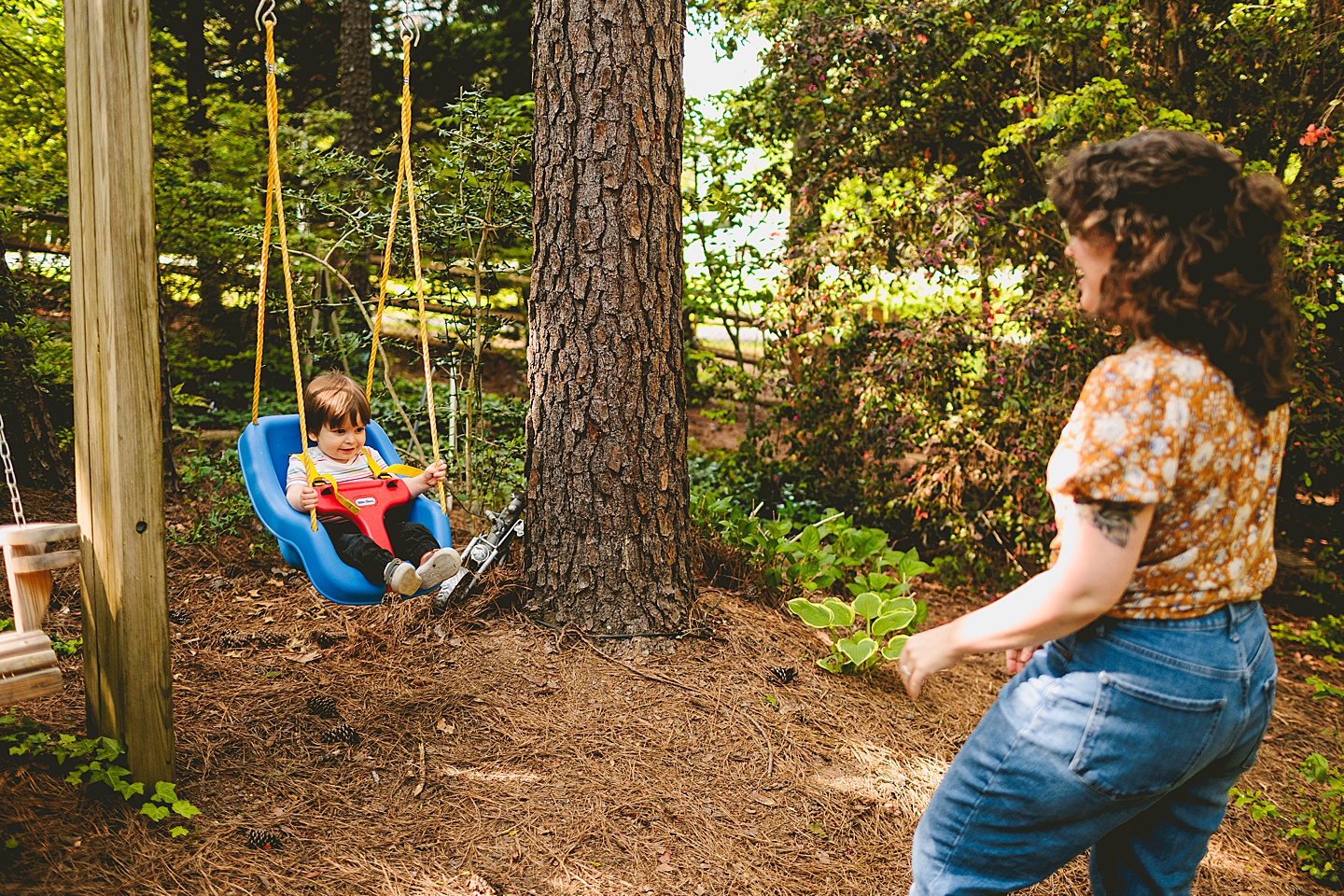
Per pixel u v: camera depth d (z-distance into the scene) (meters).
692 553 3.91
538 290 3.62
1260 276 1.38
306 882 2.32
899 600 4.04
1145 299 1.40
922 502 5.98
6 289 5.54
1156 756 1.44
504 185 5.03
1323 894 2.94
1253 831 3.30
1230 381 1.39
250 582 4.30
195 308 8.84
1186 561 1.42
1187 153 1.38
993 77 5.75
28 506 5.12
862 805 3.00
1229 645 1.44
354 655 3.53
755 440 7.24
